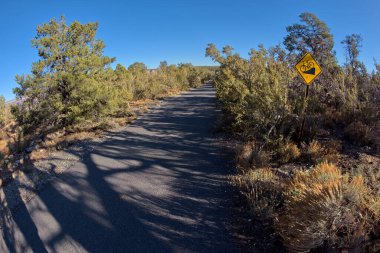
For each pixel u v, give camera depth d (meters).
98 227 4.20
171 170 6.18
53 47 10.61
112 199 5.02
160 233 3.92
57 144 8.81
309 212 3.31
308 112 7.54
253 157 5.96
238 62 11.31
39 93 10.27
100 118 10.95
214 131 9.42
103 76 11.84
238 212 4.29
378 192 3.70
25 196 5.48
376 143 6.11
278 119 7.05
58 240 3.97
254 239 3.65
